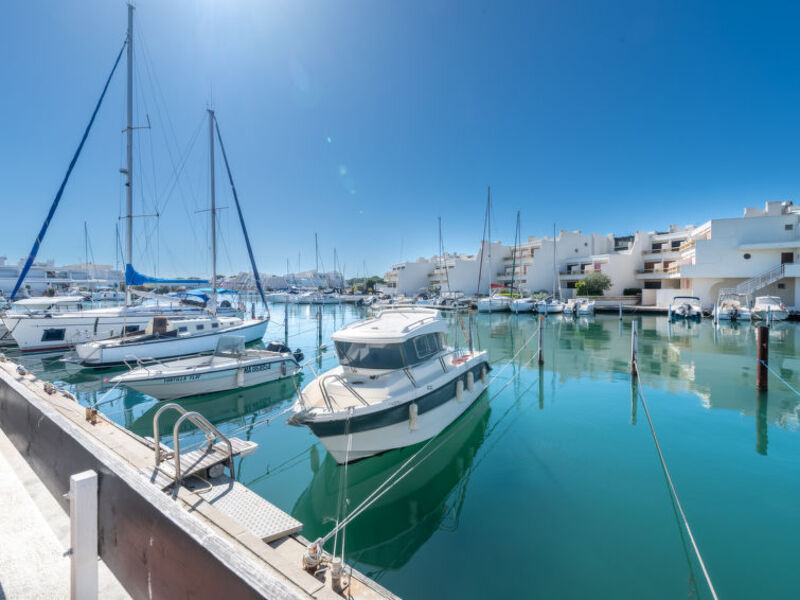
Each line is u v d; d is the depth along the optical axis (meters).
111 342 15.20
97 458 2.32
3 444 4.06
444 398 9.32
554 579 5.04
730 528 5.96
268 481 7.54
